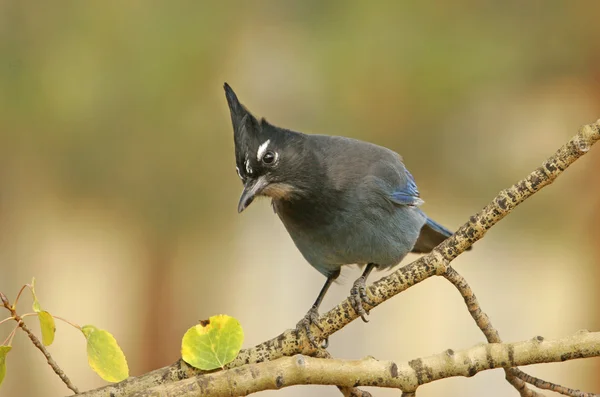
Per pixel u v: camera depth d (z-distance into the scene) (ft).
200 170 46.11
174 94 44.91
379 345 62.28
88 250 55.01
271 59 45.85
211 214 47.34
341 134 44.57
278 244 60.85
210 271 55.67
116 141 45.19
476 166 46.11
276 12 46.16
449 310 63.46
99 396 17.69
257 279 60.13
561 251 55.06
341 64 44.34
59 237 53.62
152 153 45.42
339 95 44.57
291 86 45.65
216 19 45.52
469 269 62.59
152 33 44.65
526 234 54.29
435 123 45.09
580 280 54.03
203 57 45.01
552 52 46.01
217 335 17.47
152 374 17.99
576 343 17.16
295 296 61.46
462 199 48.24
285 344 18.83
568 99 47.52
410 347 62.59
